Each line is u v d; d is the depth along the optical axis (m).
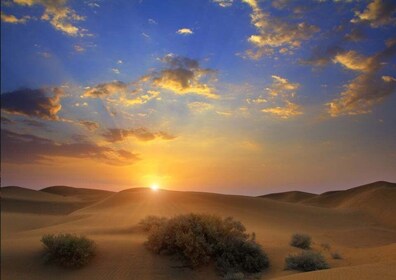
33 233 24.42
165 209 34.28
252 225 27.92
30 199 64.75
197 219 17.66
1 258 16.19
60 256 15.84
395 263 8.15
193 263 15.73
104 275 15.21
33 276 15.10
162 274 15.33
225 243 16.70
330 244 14.02
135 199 44.06
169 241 16.72
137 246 17.91
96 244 18.03
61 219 38.59
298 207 34.31
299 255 14.72
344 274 7.67
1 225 33.00
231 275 14.66
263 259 15.91
